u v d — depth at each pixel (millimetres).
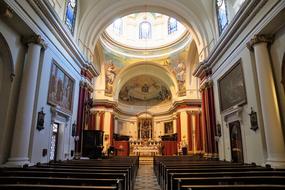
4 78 6457
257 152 7223
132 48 21109
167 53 20797
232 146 9383
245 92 8031
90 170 4625
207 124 12062
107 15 12578
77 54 10539
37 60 6988
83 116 11711
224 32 9180
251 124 7504
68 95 9977
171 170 4848
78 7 11172
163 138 22781
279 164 5891
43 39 7348
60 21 8156
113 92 21547
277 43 6785
